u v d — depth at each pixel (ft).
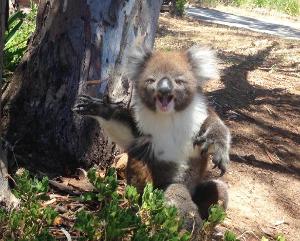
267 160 4.69
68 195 3.34
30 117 3.66
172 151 3.26
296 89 6.93
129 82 3.59
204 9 17.47
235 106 5.85
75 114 3.56
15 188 3.06
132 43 3.65
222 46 9.86
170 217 2.61
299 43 11.43
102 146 3.65
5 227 2.62
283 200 4.03
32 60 3.71
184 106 3.18
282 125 5.55
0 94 3.03
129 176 3.32
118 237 2.46
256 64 8.30
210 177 4.13
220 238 3.29
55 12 3.62
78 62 3.56
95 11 3.53
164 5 14.17
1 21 2.90
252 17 17.19
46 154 3.64
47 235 2.45
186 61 3.32
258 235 3.46
